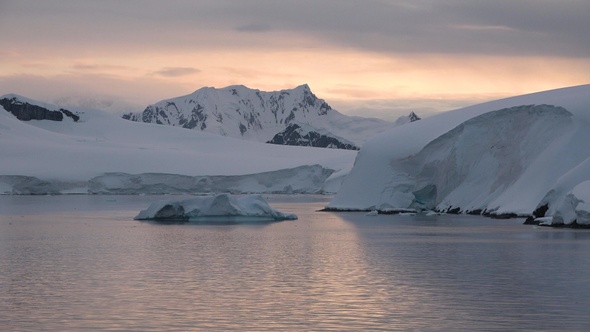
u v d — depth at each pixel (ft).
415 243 179.22
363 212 317.83
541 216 232.12
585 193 211.41
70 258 149.69
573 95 291.58
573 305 99.14
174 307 97.76
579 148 261.03
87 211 350.64
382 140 336.70
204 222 256.73
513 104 309.22
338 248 168.55
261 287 112.98
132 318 91.56
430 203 315.37
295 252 160.35
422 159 316.40
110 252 160.35
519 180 272.10
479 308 97.30
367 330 86.12
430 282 117.80
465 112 327.26
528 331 85.56
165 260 146.00
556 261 141.79
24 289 111.14
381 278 122.11
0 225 250.16
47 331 85.51
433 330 86.07
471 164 298.76
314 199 551.18
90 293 107.65
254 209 267.59
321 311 95.45
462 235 198.90
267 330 86.07
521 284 115.75
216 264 139.95
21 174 624.59
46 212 340.59
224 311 95.40
